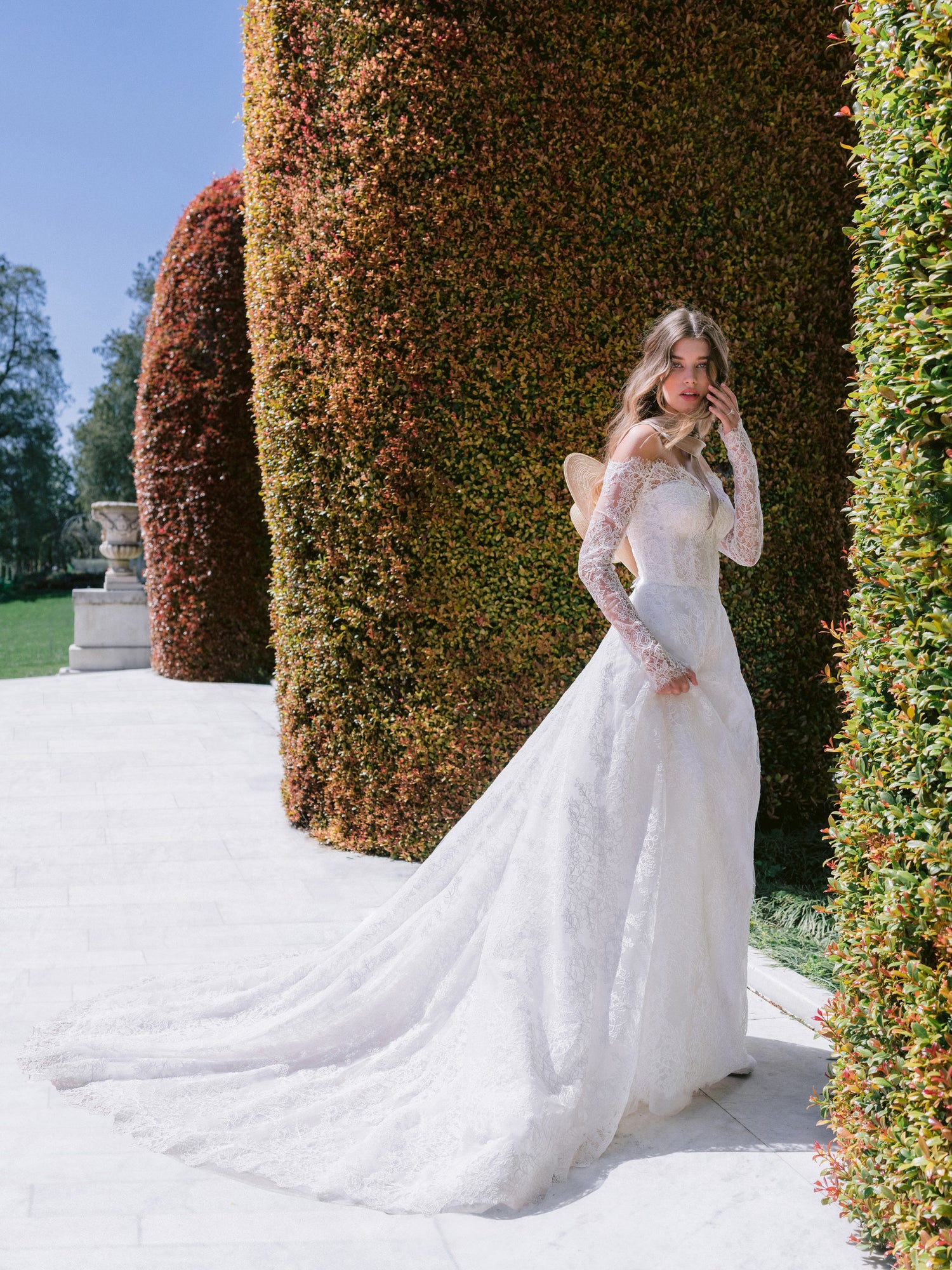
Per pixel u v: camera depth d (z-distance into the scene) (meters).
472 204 5.42
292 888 5.46
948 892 2.07
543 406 5.56
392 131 5.42
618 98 5.37
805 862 5.53
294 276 5.89
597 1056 2.95
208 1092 3.25
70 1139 3.00
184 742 9.00
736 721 3.37
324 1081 3.25
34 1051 3.52
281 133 5.88
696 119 5.44
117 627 14.07
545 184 5.41
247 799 7.24
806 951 4.50
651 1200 2.67
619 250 5.49
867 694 2.42
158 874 5.70
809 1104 3.19
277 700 6.77
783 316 5.65
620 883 3.09
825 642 5.88
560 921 3.03
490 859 3.47
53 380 55.97
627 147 5.43
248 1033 3.50
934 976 2.12
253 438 12.41
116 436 49.84
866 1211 2.41
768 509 5.75
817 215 5.63
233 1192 2.73
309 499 5.96
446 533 5.62
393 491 5.60
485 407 5.56
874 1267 2.38
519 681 5.71
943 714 2.15
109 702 10.92
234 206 12.30
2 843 6.25
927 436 2.14
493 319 5.50
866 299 2.39
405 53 5.35
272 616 6.69
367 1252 2.46
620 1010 2.98
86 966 4.40
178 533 12.38
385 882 5.54
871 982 2.37
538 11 5.30
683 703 3.22
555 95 5.36
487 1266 2.41
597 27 5.32
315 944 4.66
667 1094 3.07
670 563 3.31
